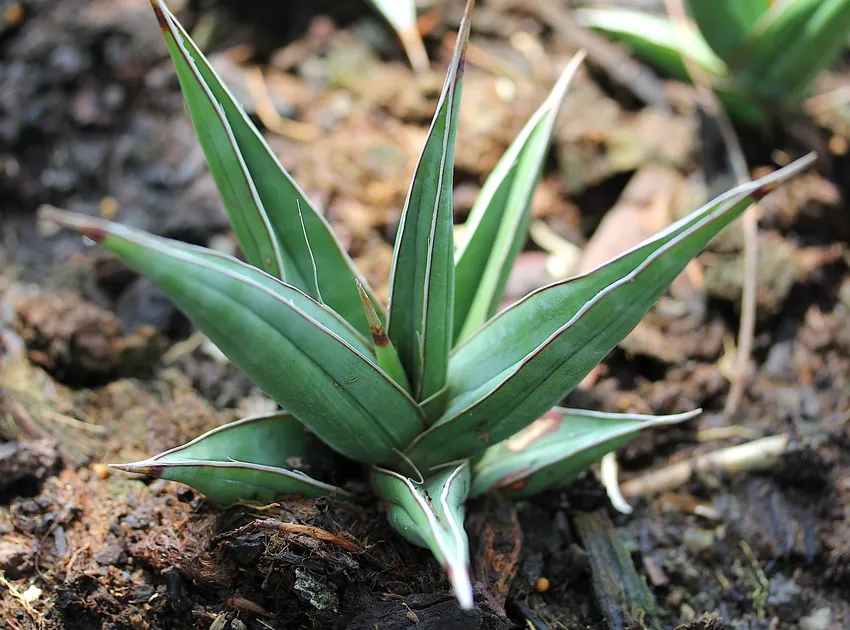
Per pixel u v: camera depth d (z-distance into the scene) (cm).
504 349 33
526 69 49
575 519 37
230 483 32
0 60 48
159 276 27
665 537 37
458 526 29
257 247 33
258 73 48
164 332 42
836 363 42
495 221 35
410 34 48
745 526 38
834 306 44
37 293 43
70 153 47
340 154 45
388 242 44
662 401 40
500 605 32
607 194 46
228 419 39
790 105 47
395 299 32
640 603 35
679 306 43
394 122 47
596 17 49
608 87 49
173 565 33
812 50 45
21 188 46
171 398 40
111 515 35
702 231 28
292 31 50
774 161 47
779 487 39
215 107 31
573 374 31
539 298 32
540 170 35
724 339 43
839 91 50
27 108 47
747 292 42
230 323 28
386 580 32
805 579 37
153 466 31
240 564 33
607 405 40
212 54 49
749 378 42
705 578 37
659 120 47
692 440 40
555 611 35
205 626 33
